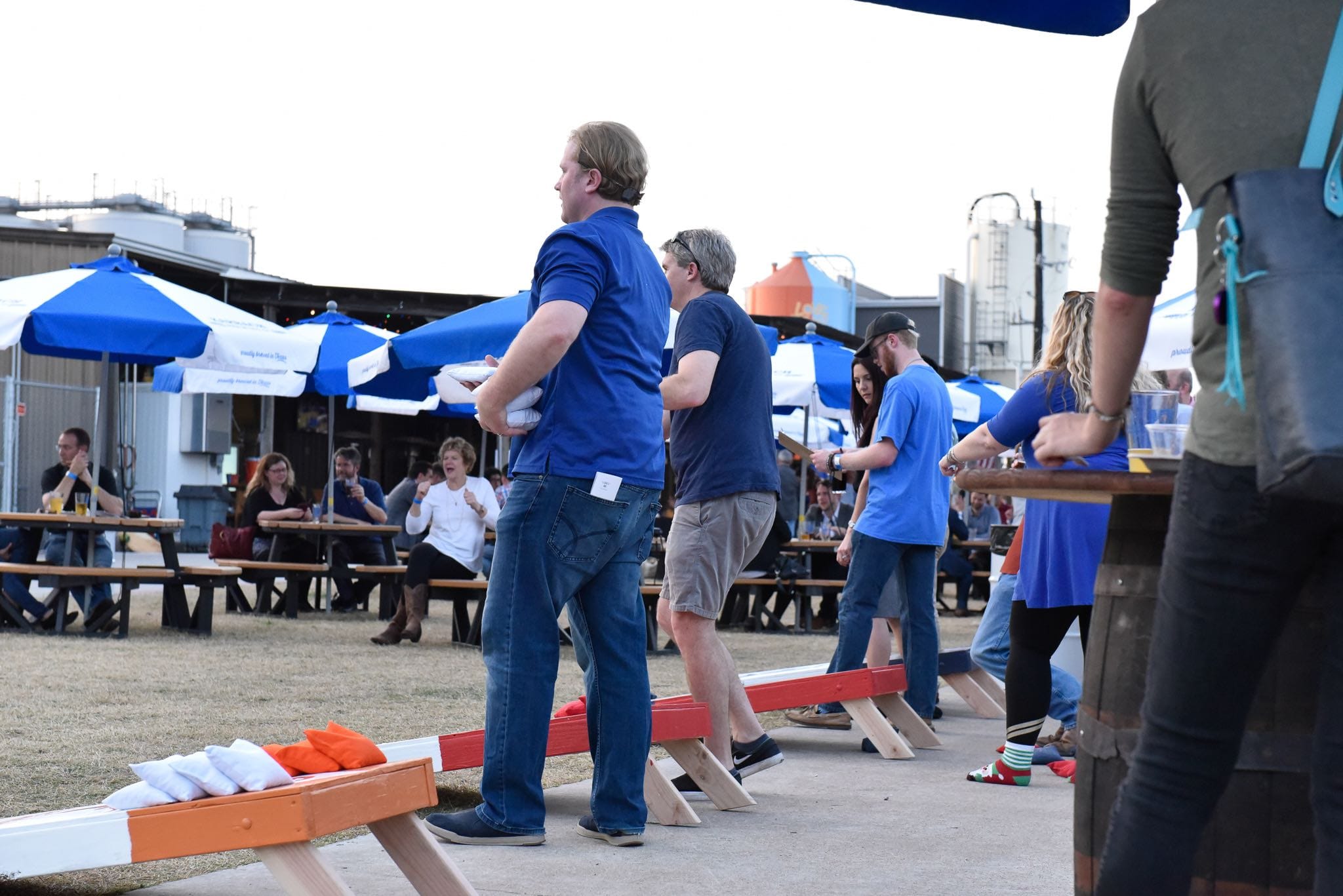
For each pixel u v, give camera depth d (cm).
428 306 2536
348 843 383
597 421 374
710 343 445
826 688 566
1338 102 174
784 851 383
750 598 1538
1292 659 226
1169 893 195
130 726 576
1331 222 168
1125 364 210
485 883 336
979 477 259
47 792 431
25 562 1063
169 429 2827
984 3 348
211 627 1082
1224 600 185
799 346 1427
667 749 454
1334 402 157
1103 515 475
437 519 1045
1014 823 431
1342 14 179
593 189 390
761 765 494
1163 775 194
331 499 1295
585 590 393
